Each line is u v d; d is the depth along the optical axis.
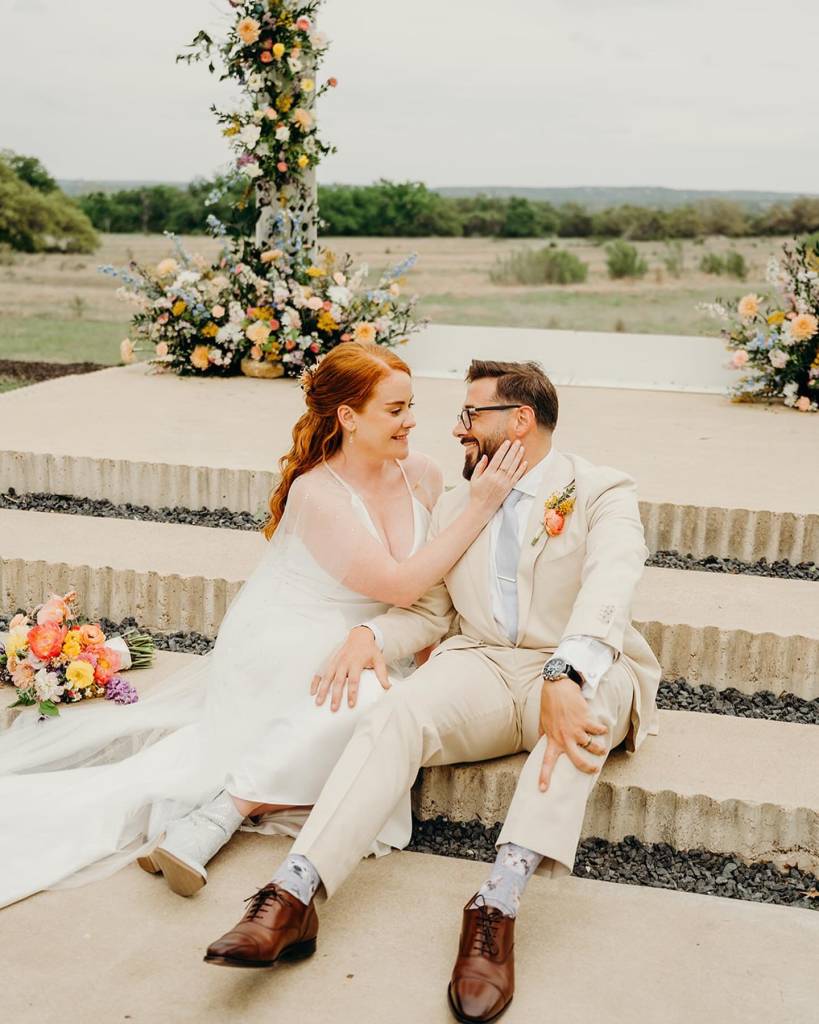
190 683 3.27
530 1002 2.23
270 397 6.50
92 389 6.65
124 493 4.98
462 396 6.73
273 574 3.10
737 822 2.80
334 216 18.17
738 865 2.81
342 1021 2.17
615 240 19.72
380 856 2.77
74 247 15.14
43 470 5.04
